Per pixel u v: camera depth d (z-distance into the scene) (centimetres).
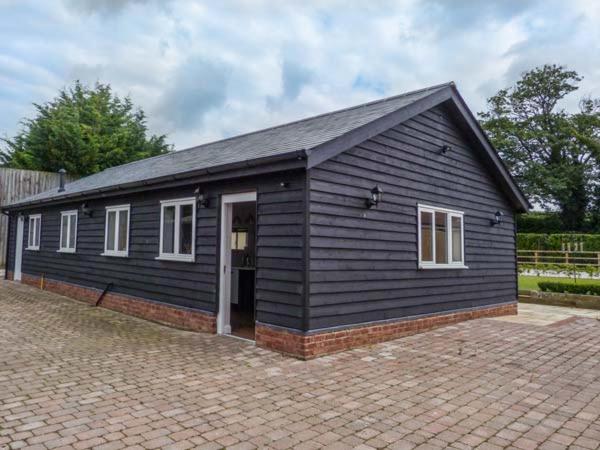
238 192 679
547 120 3322
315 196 571
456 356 590
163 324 808
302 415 378
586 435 347
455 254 861
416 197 764
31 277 1416
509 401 421
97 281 1049
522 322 877
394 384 466
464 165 906
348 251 618
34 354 575
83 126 2681
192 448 314
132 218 937
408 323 723
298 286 563
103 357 565
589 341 700
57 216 1283
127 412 380
